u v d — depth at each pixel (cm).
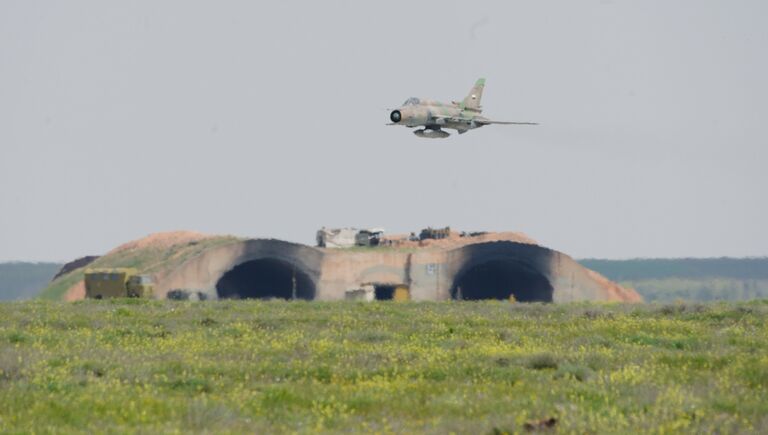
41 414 7831
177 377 10006
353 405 8669
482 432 7481
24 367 10175
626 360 11594
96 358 11381
